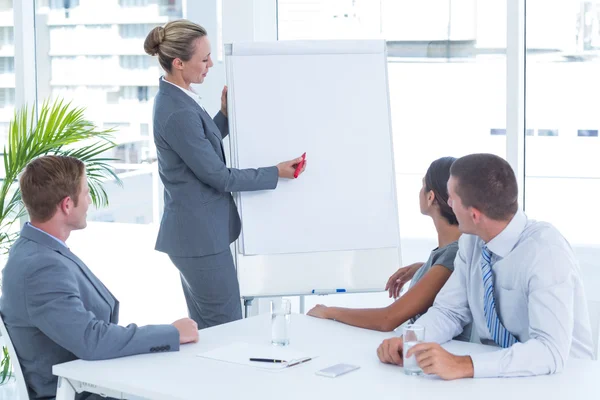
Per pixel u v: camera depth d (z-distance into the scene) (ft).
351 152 11.31
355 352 6.96
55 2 14.69
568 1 12.55
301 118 11.27
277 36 14.32
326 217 11.21
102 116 14.67
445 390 5.93
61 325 6.82
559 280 6.57
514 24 12.51
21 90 14.47
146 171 14.52
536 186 13.08
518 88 12.63
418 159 13.65
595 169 12.72
